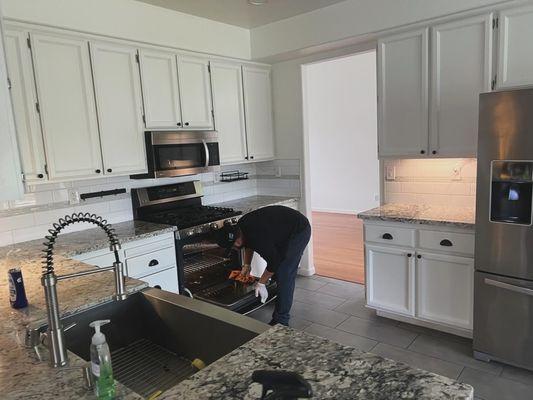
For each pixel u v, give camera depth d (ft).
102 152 9.48
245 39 12.94
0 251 8.38
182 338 5.11
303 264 14.25
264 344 3.73
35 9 8.18
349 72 23.34
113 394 3.21
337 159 24.67
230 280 11.37
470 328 8.91
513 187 7.62
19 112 8.06
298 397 2.48
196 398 2.92
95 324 3.31
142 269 9.41
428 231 9.23
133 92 10.03
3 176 4.70
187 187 12.31
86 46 9.09
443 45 9.34
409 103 10.03
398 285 9.97
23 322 4.68
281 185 14.51
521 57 8.39
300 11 11.44
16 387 3.35
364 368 3.25
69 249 8.31
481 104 7.78
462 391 2.88
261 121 13.83
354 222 22.45
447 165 10.52
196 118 11.60
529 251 7.60
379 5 10.19
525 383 7.63
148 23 10.23
